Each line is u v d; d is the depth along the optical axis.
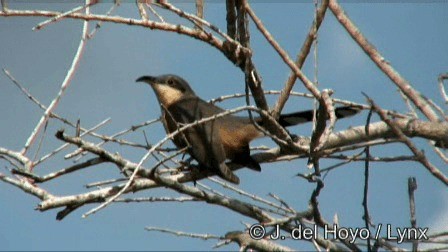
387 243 11.12
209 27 11.51
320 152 11.33
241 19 11.76
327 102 11.05
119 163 10.93
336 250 11.49
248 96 11.74
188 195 11.55
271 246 11.23
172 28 11.76
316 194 11.18
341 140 12.61
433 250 11.01
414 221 11.20
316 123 11.45
